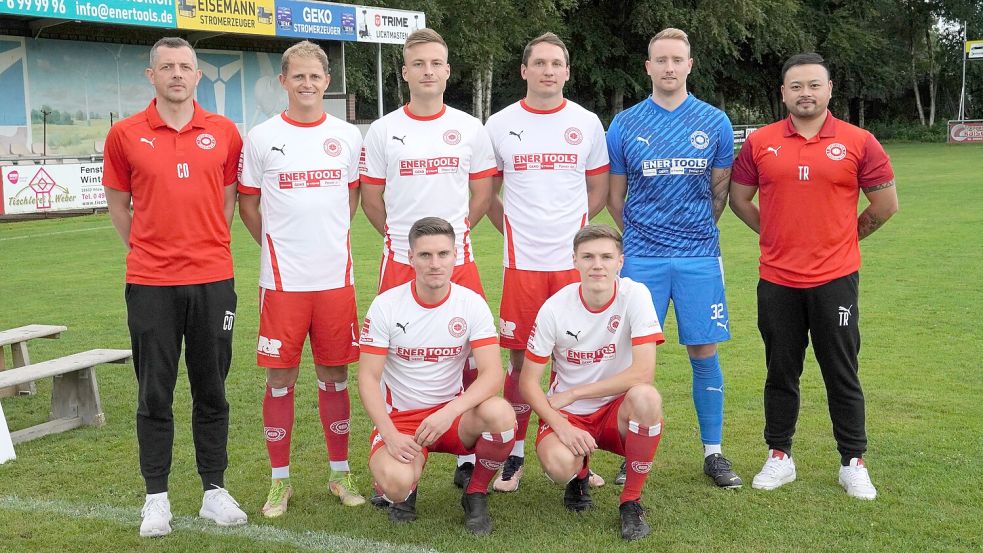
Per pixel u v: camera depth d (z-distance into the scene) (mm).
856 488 4016
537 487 4324
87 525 3836
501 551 3533
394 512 3877
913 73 48156
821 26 41469
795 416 4230
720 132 4379
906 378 5863
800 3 40438
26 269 11297
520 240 4406
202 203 3789
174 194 3725
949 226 13164
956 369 6055
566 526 3803
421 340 3834
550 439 3797
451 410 3699
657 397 3621
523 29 33375
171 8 19516
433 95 4168
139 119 3750
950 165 25625
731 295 8906
